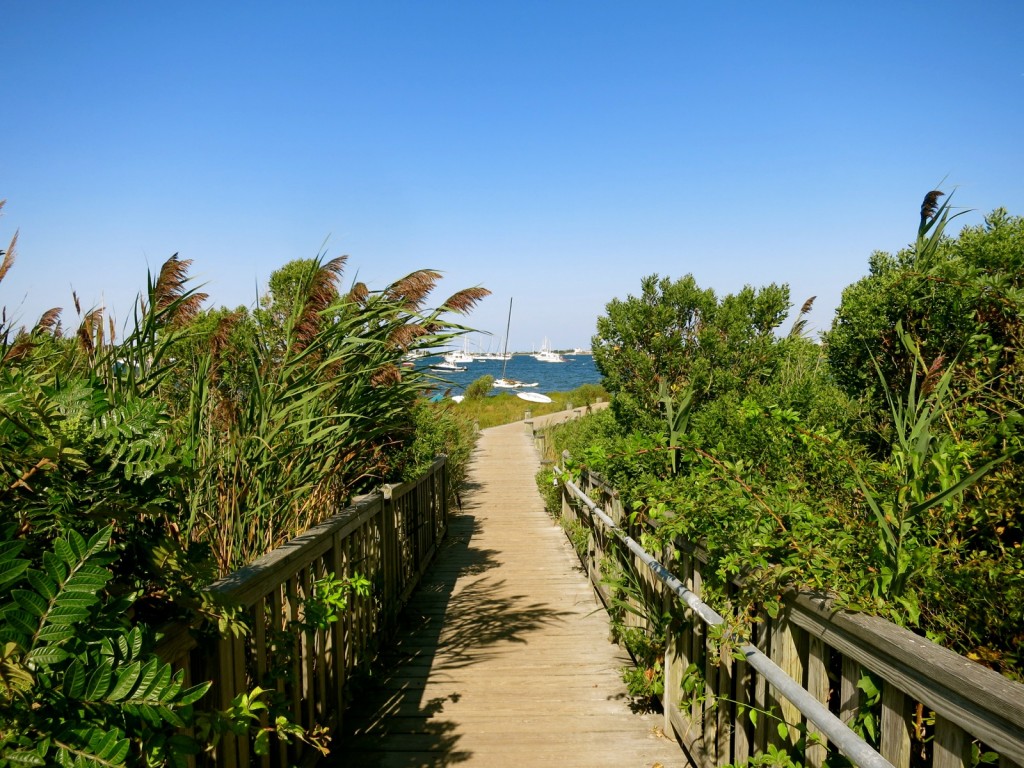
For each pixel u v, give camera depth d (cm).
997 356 243
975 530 201
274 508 314
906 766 143
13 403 123
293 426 325
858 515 226
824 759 185
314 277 387
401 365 438
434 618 526
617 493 421
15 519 126
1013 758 110
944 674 125
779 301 612
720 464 248
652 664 370
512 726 346
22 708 103
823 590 180
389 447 497
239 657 221
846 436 340
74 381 152
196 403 296
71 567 115
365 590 315
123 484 143
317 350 379
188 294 308
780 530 209
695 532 250
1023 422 190
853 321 338
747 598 209
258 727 229
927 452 192
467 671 419
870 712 161
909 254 356
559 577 645
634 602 424
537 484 1180
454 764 309
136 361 266
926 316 305
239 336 359
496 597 580
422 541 646
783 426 241
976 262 313
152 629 159
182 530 261
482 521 953
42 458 123
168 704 117
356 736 338
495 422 2850
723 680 255
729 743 252
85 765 105
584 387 2825
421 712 363
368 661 383
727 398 427
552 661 434
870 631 150
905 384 323
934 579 173
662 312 602
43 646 110
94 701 112
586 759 312
